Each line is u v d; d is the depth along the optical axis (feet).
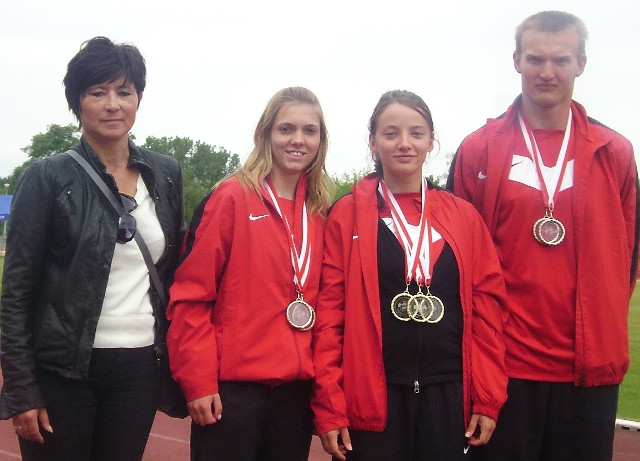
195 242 10.75
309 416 11.21
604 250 11.05
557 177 11.25
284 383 10.79
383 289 10.85
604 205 11.21
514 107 11.78
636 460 19.83
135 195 10.66
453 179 12.25
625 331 11.23
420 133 11.26
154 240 10.70
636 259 11.68
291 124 11.24
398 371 10.63
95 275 9.93
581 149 11.27
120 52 10.40
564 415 11.08
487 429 10.69
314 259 11.24
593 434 11.07
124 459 10.33
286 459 10.94
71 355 9.80
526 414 11.15
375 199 11.34
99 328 10.07
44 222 9.80
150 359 10.57
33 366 9.75
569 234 11.09
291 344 10.62
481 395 10.70
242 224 10.78
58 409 9.89
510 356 11.18
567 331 11.04
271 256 10.76
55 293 9.91
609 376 11.03
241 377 10.43
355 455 10.80
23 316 9.77
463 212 11.36
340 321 11.07
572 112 11.65
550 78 11.07
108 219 10.08
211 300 10.71
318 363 10.83
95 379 10.08
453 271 10.96
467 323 10.91
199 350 10.39
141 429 10.42
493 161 11.57
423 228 11.14
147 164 10.78
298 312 10.85
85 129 10.55
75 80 10.37
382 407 10.55
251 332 10.52
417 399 10.61
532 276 11.08
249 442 10.51
